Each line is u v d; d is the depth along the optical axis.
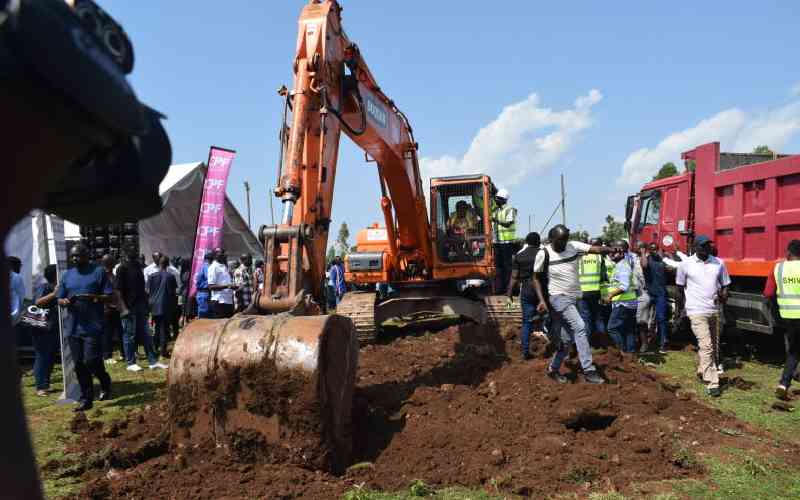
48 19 0.74
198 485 4.15
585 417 5.74
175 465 4.36
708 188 10.16
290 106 6.11
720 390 7.30
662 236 11.78
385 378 7.53
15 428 0.80
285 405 4.29
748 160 10.17
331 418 4.40
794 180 8.19
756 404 6.76
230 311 11.32
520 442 5.19
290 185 5.46
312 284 5.51
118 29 0.95
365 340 10.63
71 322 7.17
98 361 7.39
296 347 4.31
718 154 10.00
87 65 0.78
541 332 10.55
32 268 12.94
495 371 7.78
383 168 9.67
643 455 4.96
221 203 14.18
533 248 9.07
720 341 10.27
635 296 9.48
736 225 9.40
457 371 7.69
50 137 0.79
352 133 7.21
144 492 4.07
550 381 7.02
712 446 5.27
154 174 1.04
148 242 20.19
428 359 8.65
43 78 0.73
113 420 6.49
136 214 1.08
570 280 7.10
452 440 5.10
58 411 7.14
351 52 6.99
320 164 5.94
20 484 0.78
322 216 5.95
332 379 4.46
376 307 11.39
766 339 10.21
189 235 21.78
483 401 6.31
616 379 7.13
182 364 4.51
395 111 9.22
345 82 6.79
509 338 10.15
